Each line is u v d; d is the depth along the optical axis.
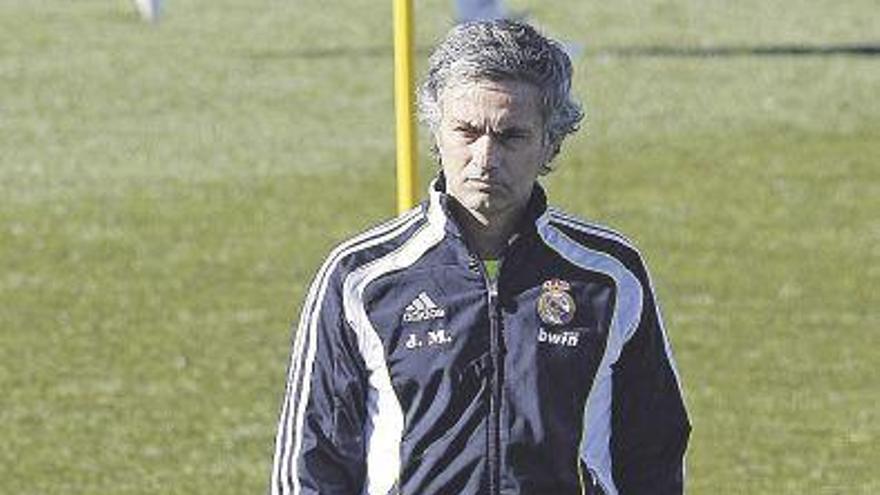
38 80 60.88
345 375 13.99
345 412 14.00
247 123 56.09
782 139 54.47
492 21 13.90
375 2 72.19
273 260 43.59
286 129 55.47
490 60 13.55
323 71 62.28
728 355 37.19
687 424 14.32
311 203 48.25
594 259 14.07
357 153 53.00
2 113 57.06
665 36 66.94
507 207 13.80
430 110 13.83
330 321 14.02
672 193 49.44
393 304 13.95
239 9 71.12
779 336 38.41
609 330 14.02
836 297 41.16
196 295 40.97
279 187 49.62
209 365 36.50
